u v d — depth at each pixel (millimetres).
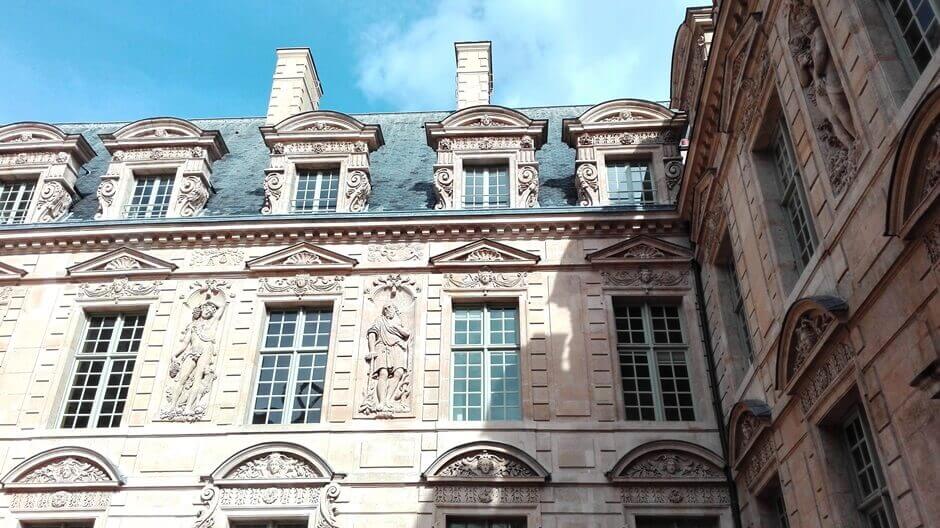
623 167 18906
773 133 12422
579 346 16094
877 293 8445
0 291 17531
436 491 14469
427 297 16906
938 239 7254
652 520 14320
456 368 16266
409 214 17641
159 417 15648
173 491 14773
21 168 19516
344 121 19500
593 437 14969
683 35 17812
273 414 15875
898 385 8047
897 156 7625
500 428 15156
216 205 19312
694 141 15539
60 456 15117
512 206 18141
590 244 17422
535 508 14234
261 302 17047
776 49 11344
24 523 14820
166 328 16828
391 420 15383
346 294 17031
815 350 9773
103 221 18031
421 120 23859
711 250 15812
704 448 14539
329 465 14812
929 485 7496
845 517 9562
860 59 8828
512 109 19266
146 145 19625
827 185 9719
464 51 23984
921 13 8234
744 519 13672
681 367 16094
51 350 16719
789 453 11188
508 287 16922
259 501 14555
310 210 18750
